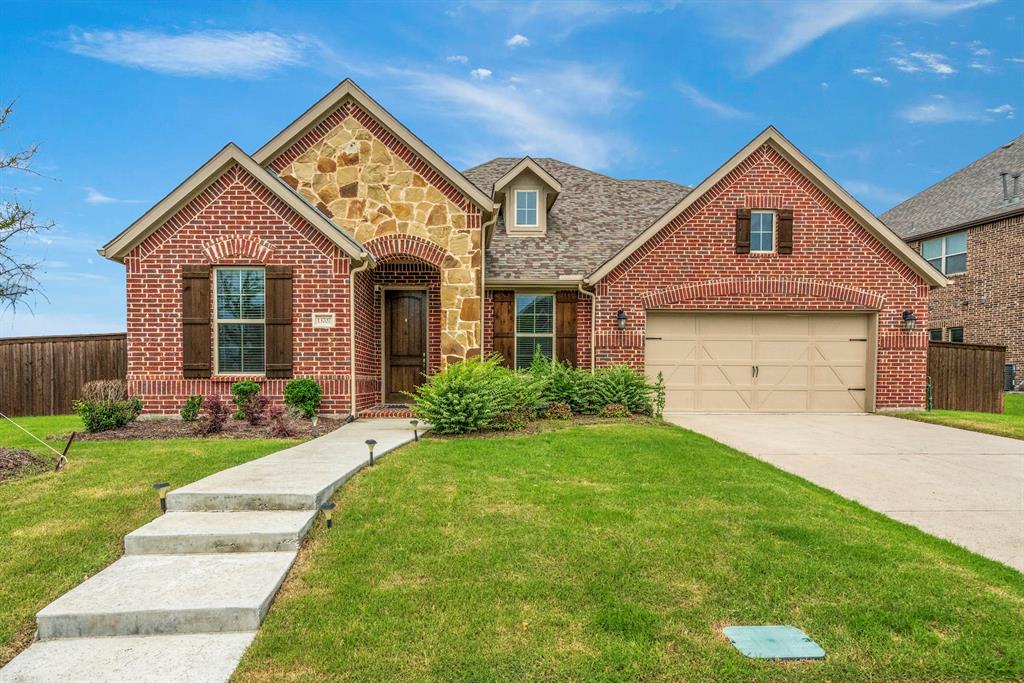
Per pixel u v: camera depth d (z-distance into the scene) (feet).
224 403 33.55
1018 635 11.74
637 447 27.58
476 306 40.24
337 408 35.88
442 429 30.96
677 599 13.02
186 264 35.24
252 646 11.48
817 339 46.32
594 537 16.33
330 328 35.81
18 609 12.87
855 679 10.41
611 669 10.53
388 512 18.12
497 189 49.73
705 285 45.24
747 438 34.19
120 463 23.16
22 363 48.44
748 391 46.14
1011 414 48.60
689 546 15.74
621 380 38.52
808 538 16.58
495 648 11.12
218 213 35.37
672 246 45.21
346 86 39.78
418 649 11.11
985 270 70.79
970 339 72.84
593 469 23.62
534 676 10.34
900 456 29.30
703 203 45.34
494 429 32.24
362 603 12.86
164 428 31.68
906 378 45.78
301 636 11.72
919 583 13.94
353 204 40.16
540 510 18.48
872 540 16.69
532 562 14.75
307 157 40.24
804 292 45.42
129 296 35.09
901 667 10.73
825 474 25.58
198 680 10.55
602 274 44.45
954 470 26.40
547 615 12.28
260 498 17.93
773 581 13.88
